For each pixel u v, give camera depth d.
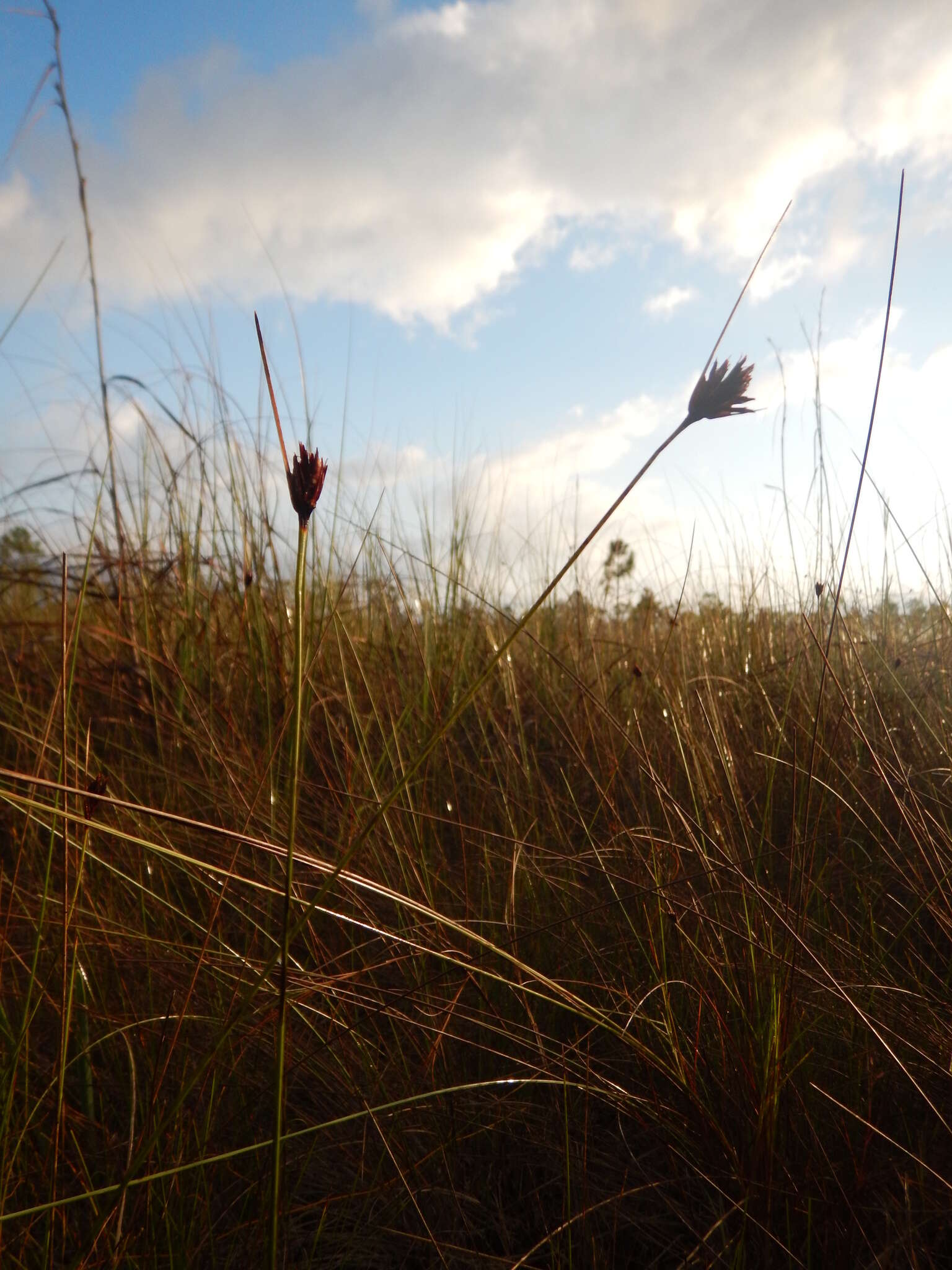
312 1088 1.50
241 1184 1.33
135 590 3.18
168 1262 1.15
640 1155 1.41
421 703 2.62
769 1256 1.18
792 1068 1.33
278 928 1.77
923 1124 1.37
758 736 2.38
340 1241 1.26
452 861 2.15
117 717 2.64
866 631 3.12
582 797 2.40
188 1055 1.40
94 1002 1.52
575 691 2.82
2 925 1.66
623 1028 1.49
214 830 0.94
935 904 1.71
